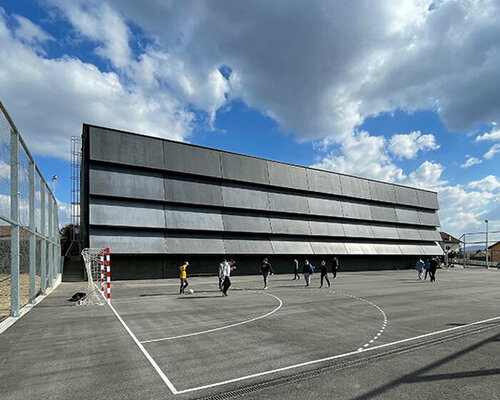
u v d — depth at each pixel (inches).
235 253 1362.0
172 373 237.1
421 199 2269.9
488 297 681.6
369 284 975.6
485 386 213.6
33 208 552.1
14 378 227.6
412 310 511.2
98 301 587.8
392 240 2020.2
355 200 1905.8
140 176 1229.7
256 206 1481.3
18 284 443.5
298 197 1646.2
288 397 197.9
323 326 393.4
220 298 648.4
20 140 456.1
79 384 217.6
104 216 1130.0
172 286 899.4
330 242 1710.1
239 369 245.6
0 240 432.8
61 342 318.7
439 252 2247.8
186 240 1270.9
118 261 1148.5
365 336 345.4
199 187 1348.4
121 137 1212.5
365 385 215.3
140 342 319.6
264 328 381.7
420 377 229.1
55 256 925.8
